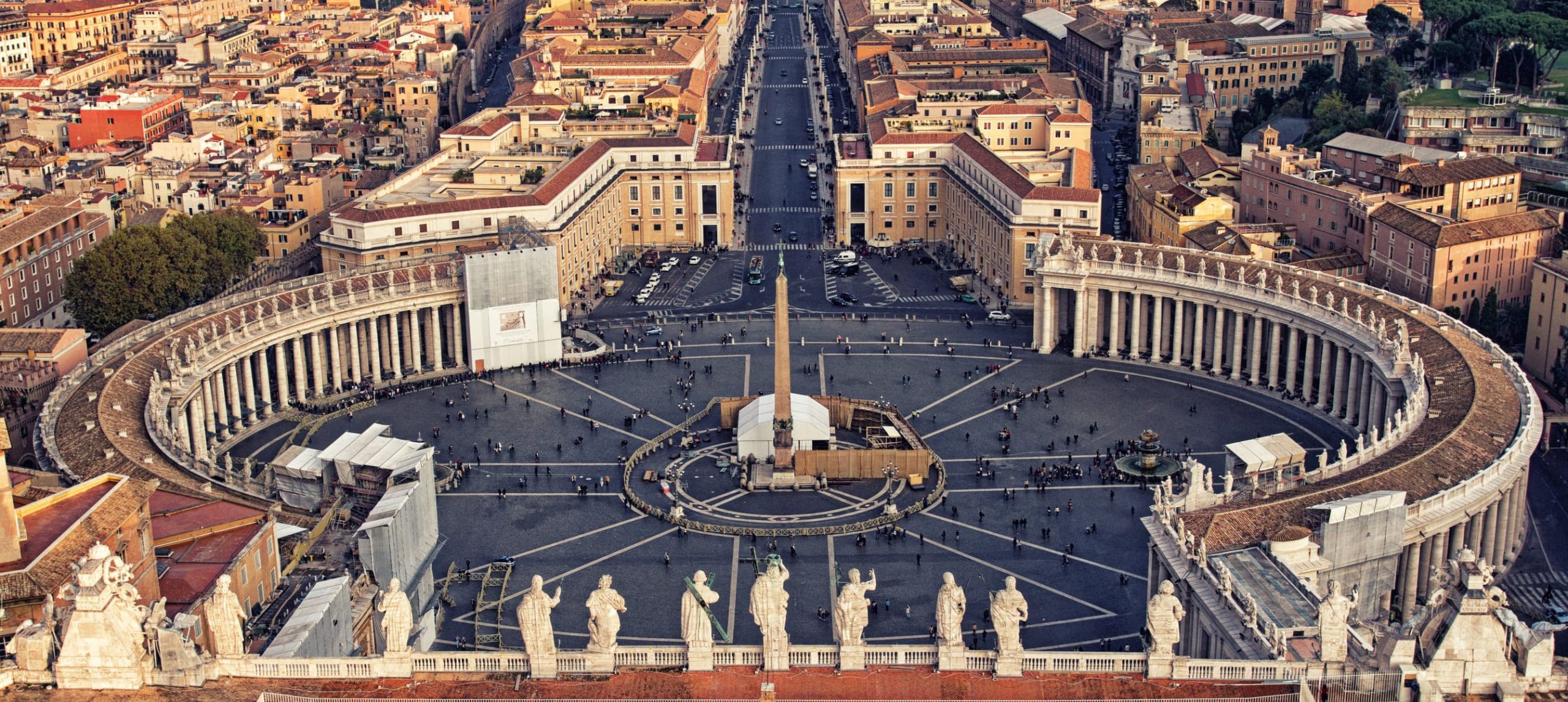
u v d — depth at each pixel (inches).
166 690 5009.8
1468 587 4653.1
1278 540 6801.2
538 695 5004.9
